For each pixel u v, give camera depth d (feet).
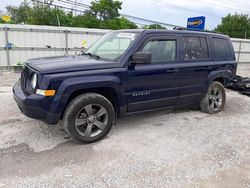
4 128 13.47
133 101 13.06
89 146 11.74
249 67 64.23
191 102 16.33
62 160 10.39
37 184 8.72
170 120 15.79
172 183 9.04
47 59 12.97
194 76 15.55
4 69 41.34
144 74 13.00
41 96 10.59
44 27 43.37
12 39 41.24
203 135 13.52
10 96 20.38
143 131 13.76
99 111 12.12
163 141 12.53
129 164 10.21
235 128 14.84
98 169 9.78
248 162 10.77
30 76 11.55
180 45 14.83
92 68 11.62
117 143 12.12
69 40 46.16
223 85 18.35
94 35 48.52
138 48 12.88
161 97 14.17
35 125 13.96
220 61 17.39
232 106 20.08
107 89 12.28
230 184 9.13
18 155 10.69
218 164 10.49
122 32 14.56
